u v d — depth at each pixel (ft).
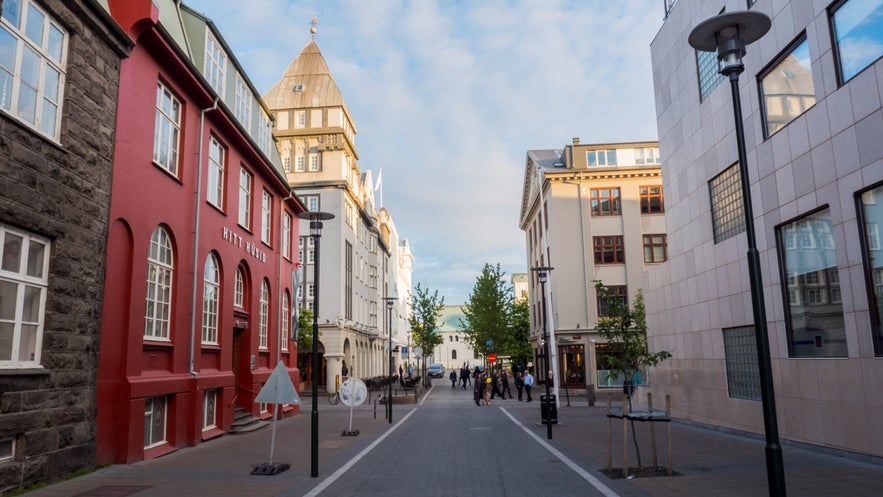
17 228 29.48
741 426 51.06
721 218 55.42
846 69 37.35
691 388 61.26
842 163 37.50
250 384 65.87
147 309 43.45
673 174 66.54
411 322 180.04
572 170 136.05
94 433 35.35
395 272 269.23
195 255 50.29
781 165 44.70
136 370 40.22
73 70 33.83
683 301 63.31
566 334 131.85
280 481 32.71
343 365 127.75
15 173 28.73
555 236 135.44
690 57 61.62
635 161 137.90
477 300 168.14
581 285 133.18
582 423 66.74
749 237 21.90
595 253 134.92
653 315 72.38
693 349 60.80
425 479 33.04
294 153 146.30
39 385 30.32
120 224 39.04
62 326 32.37
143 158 42.09
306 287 140.67
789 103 43.98
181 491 29.78
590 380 129.70
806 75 41.75
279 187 78.18
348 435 55.67
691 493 27.71
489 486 30.71
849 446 37.19
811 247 41.75
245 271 66.69
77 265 33.88
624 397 33.32
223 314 57.72
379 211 230.68
